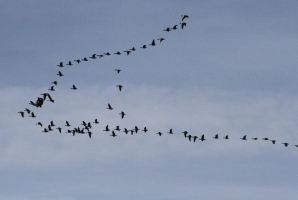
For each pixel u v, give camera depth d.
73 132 138.50
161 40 127.88
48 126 135.75
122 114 132.25
